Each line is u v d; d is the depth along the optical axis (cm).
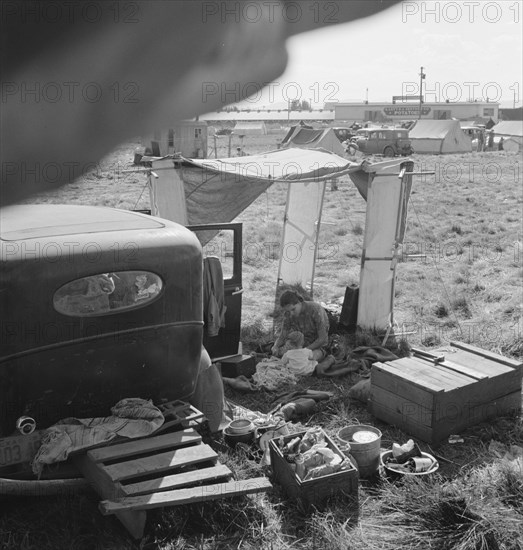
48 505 415
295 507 423
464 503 405
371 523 409
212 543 386
